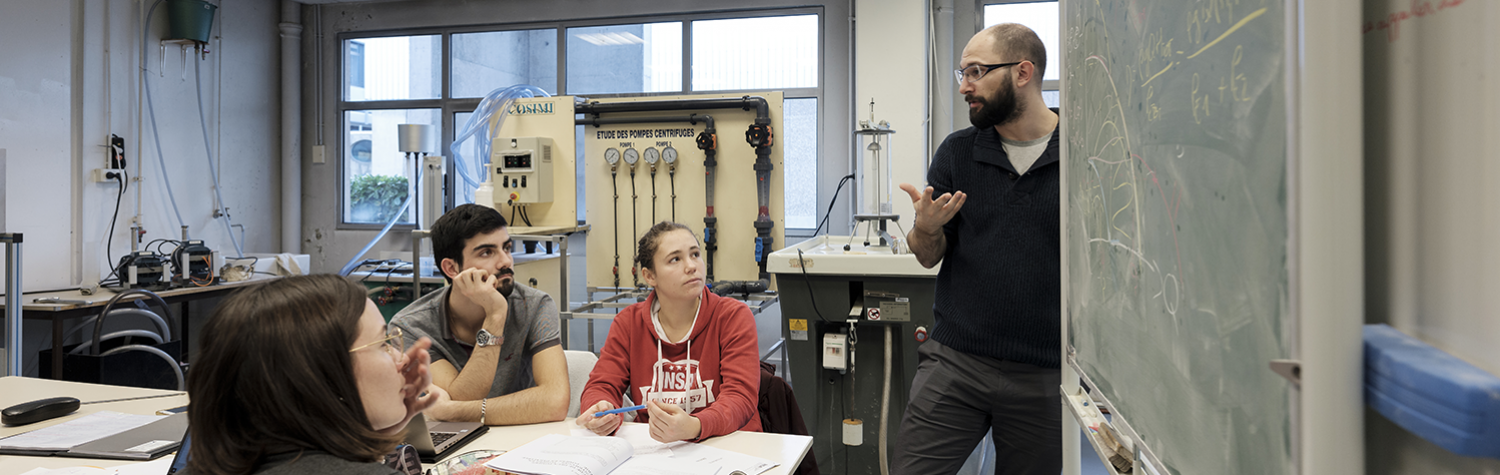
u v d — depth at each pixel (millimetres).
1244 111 636
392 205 5293
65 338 4004
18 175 3816
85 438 1417
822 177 4691
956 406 1839
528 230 3553
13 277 2600
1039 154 1712
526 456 1288
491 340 1709
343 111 5348
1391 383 517
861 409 2711
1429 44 534
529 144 3814
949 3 4371
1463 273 505
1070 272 1313
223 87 4953
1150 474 923
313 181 5383
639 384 1769
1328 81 517
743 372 1671
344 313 763
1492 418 453
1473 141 493
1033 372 1732
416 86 5219
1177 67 786
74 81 4102
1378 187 599
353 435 741
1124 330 996
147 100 4488
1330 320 525
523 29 5043
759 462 1323
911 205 4238
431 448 1323
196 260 4215
